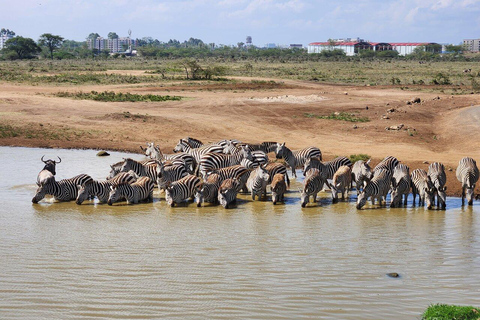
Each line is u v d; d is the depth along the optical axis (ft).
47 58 508.94
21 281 32.40
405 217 51.39
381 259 37.63
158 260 36.65
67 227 45.44
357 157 81.66
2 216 49.03
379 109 137.80
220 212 52.42
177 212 52.08
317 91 181.88
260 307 29.07
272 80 223.71
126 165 59.31
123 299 29.94
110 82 200.13
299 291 31.35
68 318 27.43
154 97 150.00
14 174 67.97
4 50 495.00
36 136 98.32
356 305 29.50
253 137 103.65
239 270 34.86
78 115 118.21
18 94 148.15
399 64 413.80
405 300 30.35
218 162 64.64
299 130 110.52
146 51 568.82
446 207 56.39
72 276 33.35
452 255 38.83
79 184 55.83
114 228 45.34
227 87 185.68
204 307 28.96
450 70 322.96
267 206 55.57
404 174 56.34
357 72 301.43
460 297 30.99
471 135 103.09
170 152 89.66
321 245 41.01
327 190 64.90
